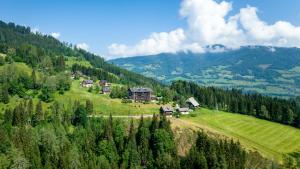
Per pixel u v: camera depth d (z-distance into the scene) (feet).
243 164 582.76
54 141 563.89
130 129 628.69
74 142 593.01
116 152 595.47
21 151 511.81
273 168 598.34
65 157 524.52
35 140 564.71
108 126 623.36
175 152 600.80
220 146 594.65
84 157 567.59
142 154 588.09
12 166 479.41
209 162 559.38
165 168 554.05
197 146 606.55
